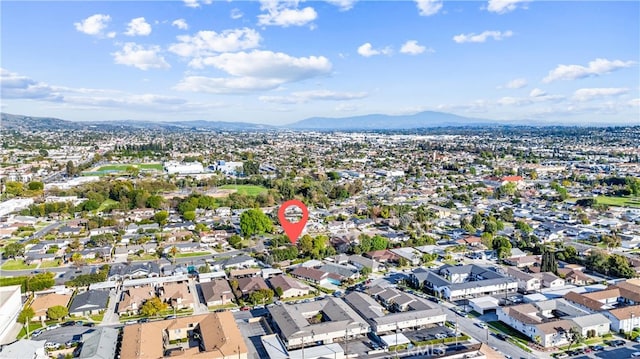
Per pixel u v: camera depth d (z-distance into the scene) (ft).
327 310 362.33
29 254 529.86
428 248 558.97
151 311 361.92
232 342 300.40
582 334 321.93
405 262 499.10
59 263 513.86
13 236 623.36
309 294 416.87
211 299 392.27
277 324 336.49
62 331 337.72
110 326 348.59
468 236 596.70
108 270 471.62
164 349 311.27
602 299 382.42
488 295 409.08
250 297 390.42
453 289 398.42
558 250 541.75
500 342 320.09
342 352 299.17
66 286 425.69
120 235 617.62
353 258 510.99
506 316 349.20
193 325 334.24
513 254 521.24
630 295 383.86
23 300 398.83
